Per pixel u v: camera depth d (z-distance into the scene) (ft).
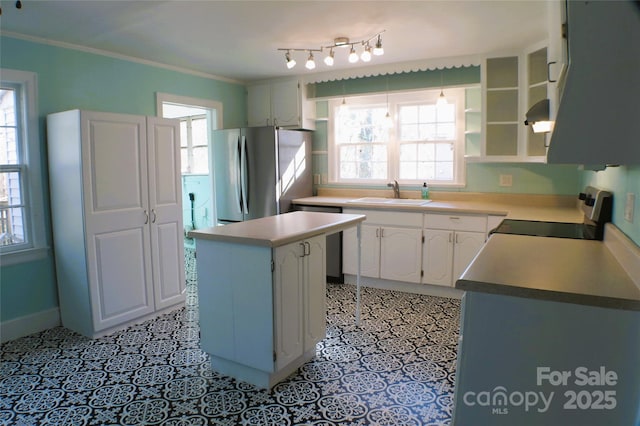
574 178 12.62
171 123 11.68
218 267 8.04
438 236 12.79
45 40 10.69
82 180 9.83
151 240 11.33
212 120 15.88
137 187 10.92
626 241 5.34
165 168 11.58
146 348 9.66
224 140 15.53
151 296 11.41
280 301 7.61
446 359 8.93
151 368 8.70
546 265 5.26
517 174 13.46
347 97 15.87
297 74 15.48
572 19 3.82
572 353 4.27
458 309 11.98
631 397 4.12
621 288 4.27
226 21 9.54
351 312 11.75
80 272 10.22
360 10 8.91
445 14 9.20
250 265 7.59
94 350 9.57
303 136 16.03
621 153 3.88
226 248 7.86
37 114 10.62
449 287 12.96
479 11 9.00
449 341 9.82
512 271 4.96
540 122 6.72
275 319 7.52
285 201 15.06
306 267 8.27
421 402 7.36
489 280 4.57
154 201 11.34
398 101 15.19
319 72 15.11
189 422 6.87
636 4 3.67
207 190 20.26
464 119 14.15
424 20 9.57
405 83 14.76
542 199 13.05
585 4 3.77
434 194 14.88
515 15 9.23
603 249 6.30
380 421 6.84
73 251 10.32
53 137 10.44
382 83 15.14
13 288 10.38
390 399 7.46
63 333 10.58
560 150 4.02
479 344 4.60
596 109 3.88
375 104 15.62
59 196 10.49
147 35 10.55
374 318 11.30
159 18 9.31
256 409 7.21
